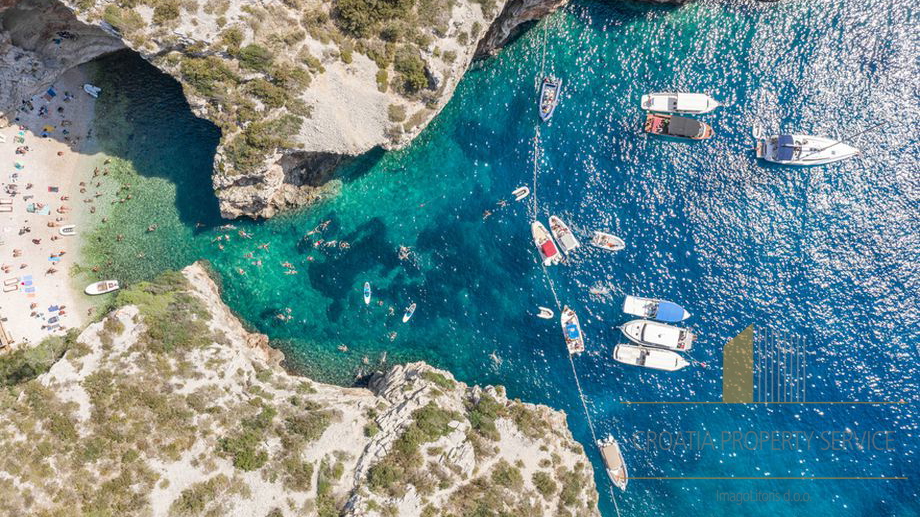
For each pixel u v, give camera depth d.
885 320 46.47
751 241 47.06
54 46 45.22
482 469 42.25
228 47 40.09
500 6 42.16
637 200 47.44
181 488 39.53
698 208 47.22
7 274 47.31
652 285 47.47
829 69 46.03
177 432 40.84
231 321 48.47
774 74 46.31
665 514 47.44
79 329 47.22
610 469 47.50
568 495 43.19
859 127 46.03
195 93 41.59
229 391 43.22
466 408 45.41
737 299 47.19
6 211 47.12
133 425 40.44
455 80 44.38
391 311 48.53
